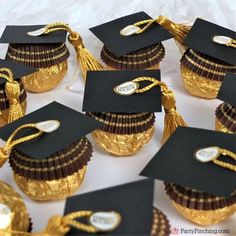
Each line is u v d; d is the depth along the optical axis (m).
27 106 0.29
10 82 0.26
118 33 0.30
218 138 0.23
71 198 0.21
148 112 0.25
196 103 0.30
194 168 0.22
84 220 0.19
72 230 0.19
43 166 0.22
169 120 0.26
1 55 0.34
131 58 0.29
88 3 0.38
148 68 0.29
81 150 0.23
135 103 0.25
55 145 0.23
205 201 0.21
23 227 0.21
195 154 0.22
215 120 0.27
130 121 0.25
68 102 0.30
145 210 0.20
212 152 0.22
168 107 0.26
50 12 0.37
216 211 0.21
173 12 0.37
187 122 0.28
